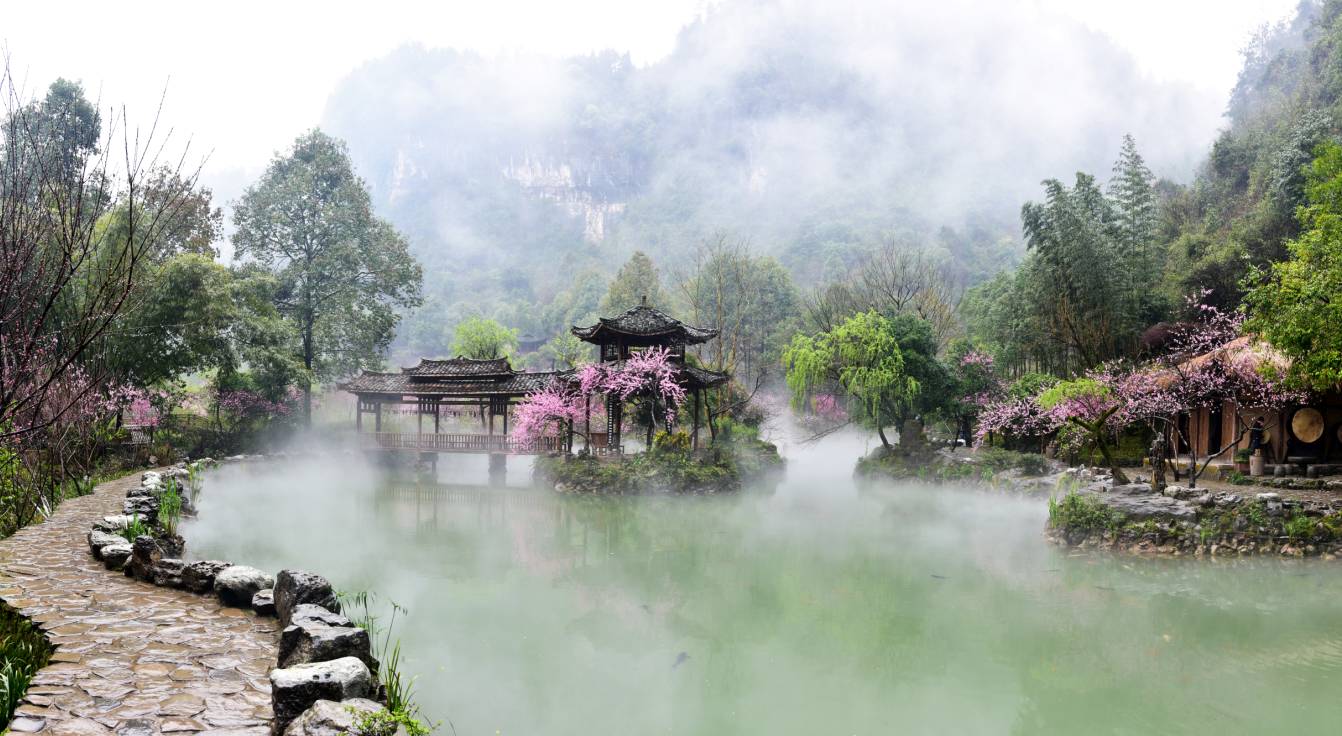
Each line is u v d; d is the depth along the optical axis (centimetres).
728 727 868
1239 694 951
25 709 514
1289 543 1567
